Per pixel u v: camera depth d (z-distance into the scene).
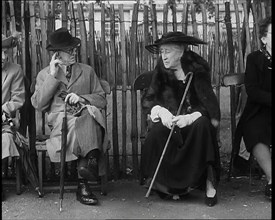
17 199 4.69
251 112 4.64
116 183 5.19
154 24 5.31
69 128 4.49
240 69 5.33
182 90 4.53
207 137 4.25
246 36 5.34
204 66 4.55
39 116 4.95
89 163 4.40
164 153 4.27
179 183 4.35
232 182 5.15
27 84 5.03
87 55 5.25
